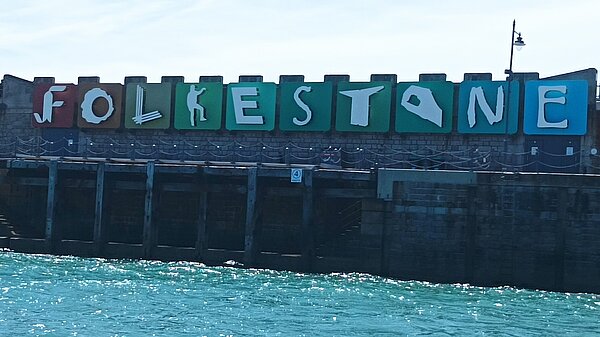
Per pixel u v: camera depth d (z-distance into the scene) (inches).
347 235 1716.3
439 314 1280.8
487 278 1606.8
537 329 1194.0
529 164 1775.3
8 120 2240.4
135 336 1083.3
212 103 2060.8
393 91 1946.4
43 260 1797.5
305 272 1732.3
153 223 1860.2
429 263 1643.7
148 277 1590.8
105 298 1343.5
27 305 1263.5
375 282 1599.4
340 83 1967.3
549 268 1574.8
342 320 1211.9
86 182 1914.4
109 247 1886.1
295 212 1950.1
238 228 1990.7
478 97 1871.3
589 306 1397.6
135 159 2014.0
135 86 2123.5
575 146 1831.9
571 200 1565.0
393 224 1672.0
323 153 1950.1
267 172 1776.6
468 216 1621.6
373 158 1945.1
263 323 1178.6
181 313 1235.9
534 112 1840.6
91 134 2171.5
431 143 1916.8
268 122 2018.9
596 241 1551.4
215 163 1872.5
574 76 1827.0
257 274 1678.2
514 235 1594.5
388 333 1134.4
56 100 2183.8
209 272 1688.0
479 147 1883.6
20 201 2110.0
